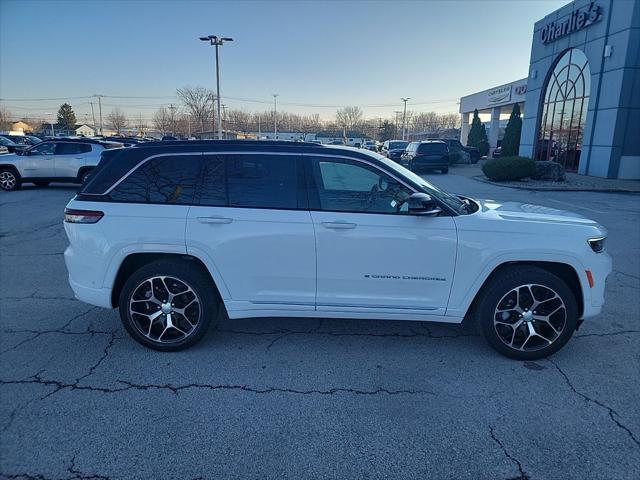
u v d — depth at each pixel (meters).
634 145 18.45
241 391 3.09
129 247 3.49
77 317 4.34
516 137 28.95
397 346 3.79
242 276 3.53
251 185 3.53
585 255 3.43
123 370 3.35
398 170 3.62
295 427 2.71
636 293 5.12
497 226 3.45
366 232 3.43
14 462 2.40
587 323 4.29
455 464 2.42
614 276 5.78
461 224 3.44
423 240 3.43
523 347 3.53
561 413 2.87
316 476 2.33
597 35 19.23
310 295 3.56
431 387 3.16
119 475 2.32
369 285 3.52
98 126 103.06
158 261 3.56
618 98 18.00
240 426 2.72
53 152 14.25
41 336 3.91
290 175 3.52
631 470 2.38
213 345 3.78
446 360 3.55
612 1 18.23
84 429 2.67
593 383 3.22
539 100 24.42
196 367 3.41
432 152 23.44
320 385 3.18
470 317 4.43
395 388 3.15
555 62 22.67
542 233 3.43
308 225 3.45
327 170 3.53
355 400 3.00
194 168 3.55
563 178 17.84
